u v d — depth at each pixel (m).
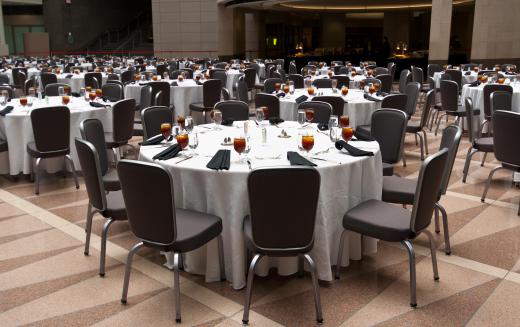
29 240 3.83
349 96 6.48
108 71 11.52
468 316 2.76
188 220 2.88
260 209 2.49
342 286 3.09
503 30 15.64
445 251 3.54
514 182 5.11
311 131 4.09
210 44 23.56
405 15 22.41
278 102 5.95
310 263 2.63
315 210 2.53
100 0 27.72
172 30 23.81
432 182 2.72
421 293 3.00
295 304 2.88
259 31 24.36
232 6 19.80
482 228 3.96
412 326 2.67
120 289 3.09
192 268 3.22
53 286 3.13
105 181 3.64
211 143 3.61
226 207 2.93
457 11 23.33
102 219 4.25
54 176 5.48
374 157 3.26
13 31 28.31
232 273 3.06
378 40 27.25
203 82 7.91
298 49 23.56
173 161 3.10
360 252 3.38
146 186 2.54
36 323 2.74
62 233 3.96
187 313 2.81
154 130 4.52
